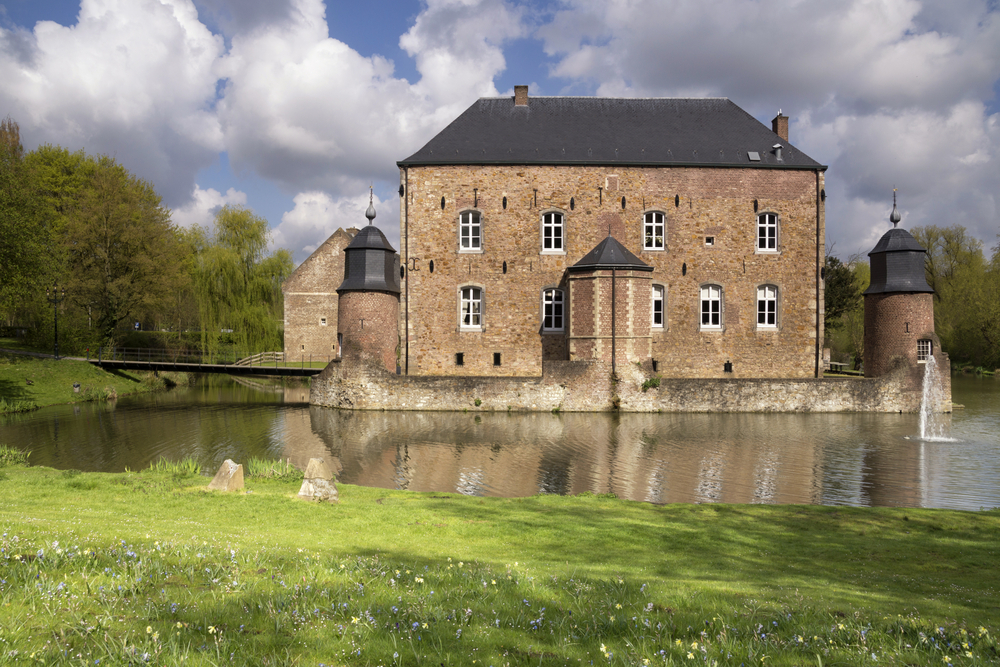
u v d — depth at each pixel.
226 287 42.53
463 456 17.59
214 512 9.54
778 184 31.34
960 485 14.42
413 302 31.02
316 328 50.22
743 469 16.02
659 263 31.12
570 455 17.73
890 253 28.44
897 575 7.57
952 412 27.58
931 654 3.84
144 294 38.22
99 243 37.75
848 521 10.83
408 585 5.02
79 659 2.97
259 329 43.25
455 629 3.85
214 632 3.43
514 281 31.00
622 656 3.48
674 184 31.17
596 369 27.16
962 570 7.98
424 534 8.85
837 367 45.34
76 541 5.72
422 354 31.06
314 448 18.77
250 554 5.82
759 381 27.14
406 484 14.37
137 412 27.41
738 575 7.13
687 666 3.40
